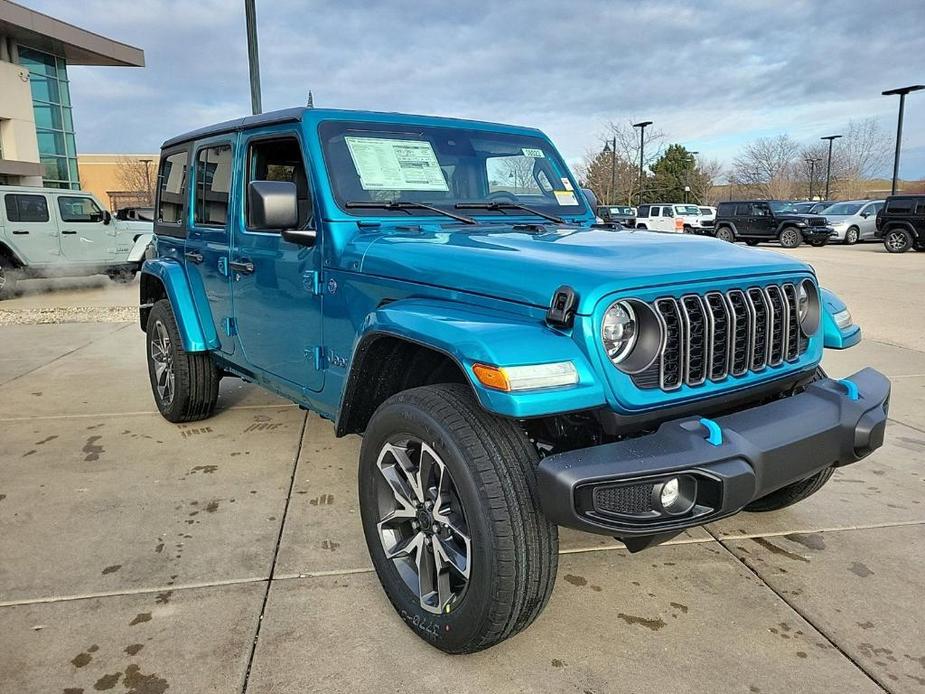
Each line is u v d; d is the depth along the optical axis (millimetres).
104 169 61312
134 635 2572
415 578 2592
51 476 4027
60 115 25531
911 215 21141
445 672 2391
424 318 2398
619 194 53281
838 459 2543
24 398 5672
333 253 3102
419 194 3402
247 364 4047
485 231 3164
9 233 12758
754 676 2383
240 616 2693
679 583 2957
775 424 2363
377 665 2426
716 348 2451
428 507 2455
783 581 2971
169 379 4887
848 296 11430
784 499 3418
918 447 4520
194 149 4453
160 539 3289
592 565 3102
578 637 2588
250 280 3809
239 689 2307
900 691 2311
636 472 2062
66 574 2979
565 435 2492
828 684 2344
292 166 3586
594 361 2178
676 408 2365
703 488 2176
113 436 4723
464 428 2262
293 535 3338
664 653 2500
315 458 4320
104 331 8898
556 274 2289
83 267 13898
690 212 31891
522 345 2133
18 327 9219
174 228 4820
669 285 2326
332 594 2850
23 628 2607
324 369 3281
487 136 3803
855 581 2967
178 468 4152
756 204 26000
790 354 2758
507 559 2166
